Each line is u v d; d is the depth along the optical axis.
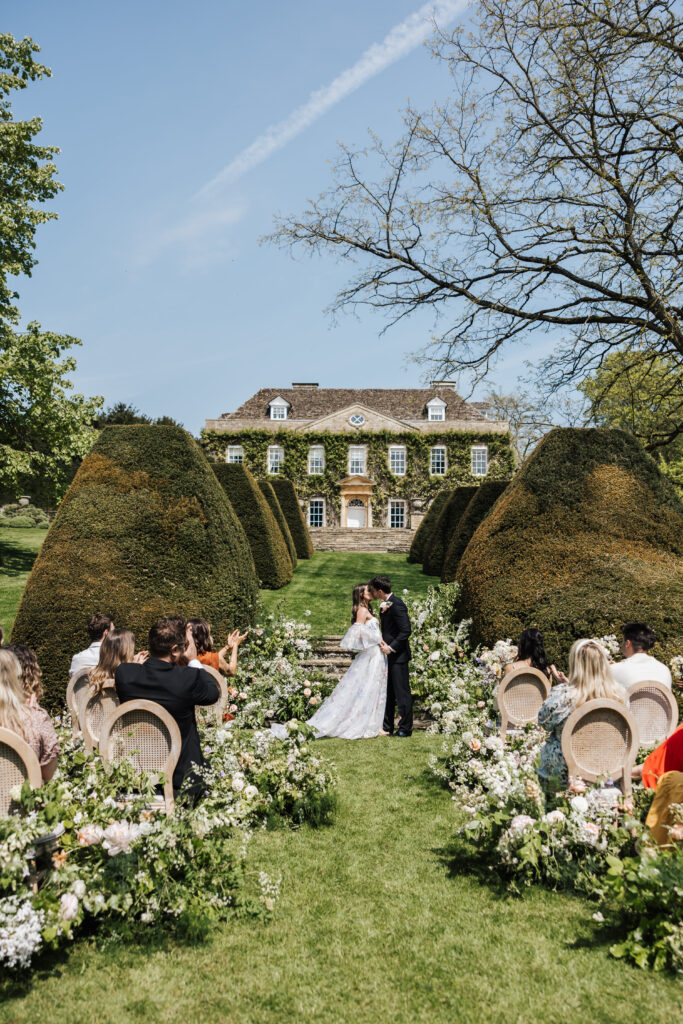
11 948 2.73
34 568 7.97
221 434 40.94
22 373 18.83
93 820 3.34
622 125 11.80
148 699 3.88
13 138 18.84
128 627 7.55
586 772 3.91
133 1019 2.63
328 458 40.84
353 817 4.87
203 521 8.73
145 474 8.79
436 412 42.41
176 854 3.41
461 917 3.41
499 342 13.45
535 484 9.20
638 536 8.61
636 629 4.83
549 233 12.45
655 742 4.60
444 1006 2.71
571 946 3.13
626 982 2.85
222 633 8.23
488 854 4.15
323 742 7.04
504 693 5.48
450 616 9.65
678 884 2.95
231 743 4.99
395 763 6.24
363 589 7.59
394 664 7.46
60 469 20.23
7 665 3.47
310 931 3.29
